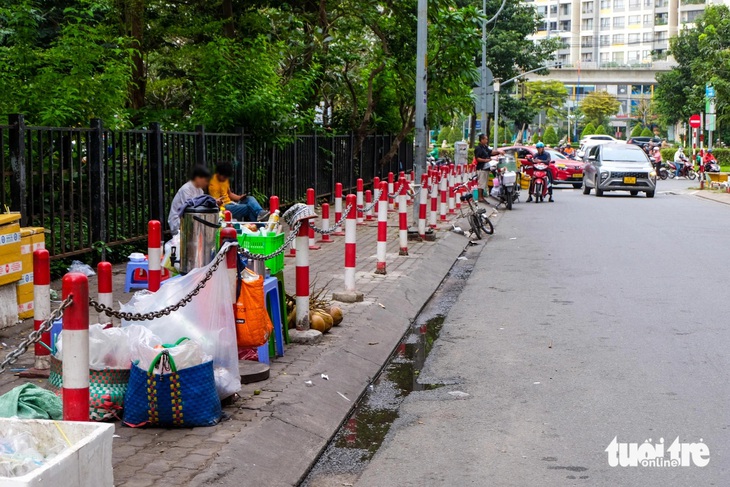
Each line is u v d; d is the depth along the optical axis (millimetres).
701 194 32156
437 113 27938
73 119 12406
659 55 117500
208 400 5477
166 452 5004
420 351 8445
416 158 16812
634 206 26625
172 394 5359
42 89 12703
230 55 18219
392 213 22281
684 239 17250
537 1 148750
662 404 6434
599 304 10484
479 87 30516
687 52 66875
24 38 13836
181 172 14234
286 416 5789
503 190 25234
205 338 5855
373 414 6418
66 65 13234
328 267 12711
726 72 35812
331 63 24047
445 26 20578
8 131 10094
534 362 7770
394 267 12789
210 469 4723
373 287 11008
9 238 8117
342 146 25406
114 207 12023
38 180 10953
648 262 14008
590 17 145000
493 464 5262
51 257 10570
